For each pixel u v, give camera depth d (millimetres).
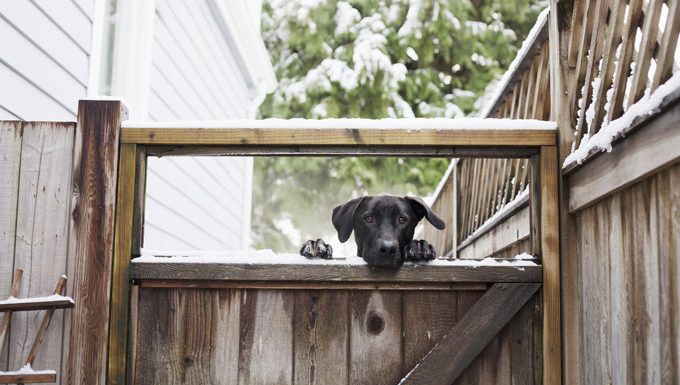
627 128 2053
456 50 15023
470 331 2672
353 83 14172
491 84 14867
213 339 2723
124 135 2777
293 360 2715
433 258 2785
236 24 7953
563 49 2830
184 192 6410
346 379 2707
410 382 2654
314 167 14672
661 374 1963
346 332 2727
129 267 2703
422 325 2732
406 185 14266
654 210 2004
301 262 2715
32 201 2732
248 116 9805
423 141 2787
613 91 2297
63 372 2658
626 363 2211
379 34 14852
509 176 4035
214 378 2707
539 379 2686
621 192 2248
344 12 15297
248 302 2738
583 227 2631
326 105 14375
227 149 2820
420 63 15188
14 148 2754
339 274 2707
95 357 2646
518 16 15430
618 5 2354
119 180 2752
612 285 2328
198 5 6930
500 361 2709
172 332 2723
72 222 2705
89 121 2750
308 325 2727
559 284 2699
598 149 2295
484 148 2822
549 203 2742
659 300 1974
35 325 2676
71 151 2766
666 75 1928
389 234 2803
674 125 1803
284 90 15195
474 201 5336
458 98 14773
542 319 2697
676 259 1867
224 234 8461
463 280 2707
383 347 2723
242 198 9539
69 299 2617
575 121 2748
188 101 6629
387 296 2744
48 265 2703
